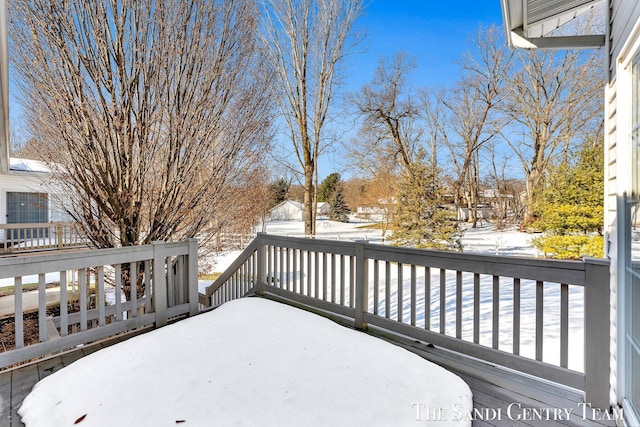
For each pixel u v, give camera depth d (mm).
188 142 4082
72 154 3451
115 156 3613
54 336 2336
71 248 8250
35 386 1920
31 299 6137
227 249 9734
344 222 26656
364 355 2223
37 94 3344
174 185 4047
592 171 9148
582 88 14766
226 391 1788
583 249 8844
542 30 3416
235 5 4504
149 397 1733
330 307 3111
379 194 15914
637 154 1742
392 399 1735
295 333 2568
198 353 2223
